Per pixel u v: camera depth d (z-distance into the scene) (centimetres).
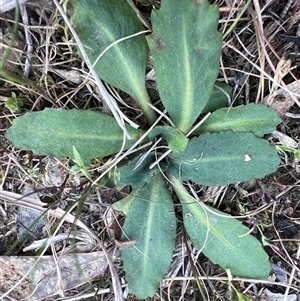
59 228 16
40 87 14
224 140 14
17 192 16
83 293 16
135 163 14
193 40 13
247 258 16
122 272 16
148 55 14
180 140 14
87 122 14
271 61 15
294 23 15
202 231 16
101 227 16
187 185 16
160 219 15
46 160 15
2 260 16
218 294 16
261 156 14
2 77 14
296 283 17
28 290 16
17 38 14
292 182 16
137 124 15
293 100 15
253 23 15
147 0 14
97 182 15
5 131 15
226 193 16
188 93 14
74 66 15
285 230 16
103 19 13
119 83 14
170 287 17
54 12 14
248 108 14
